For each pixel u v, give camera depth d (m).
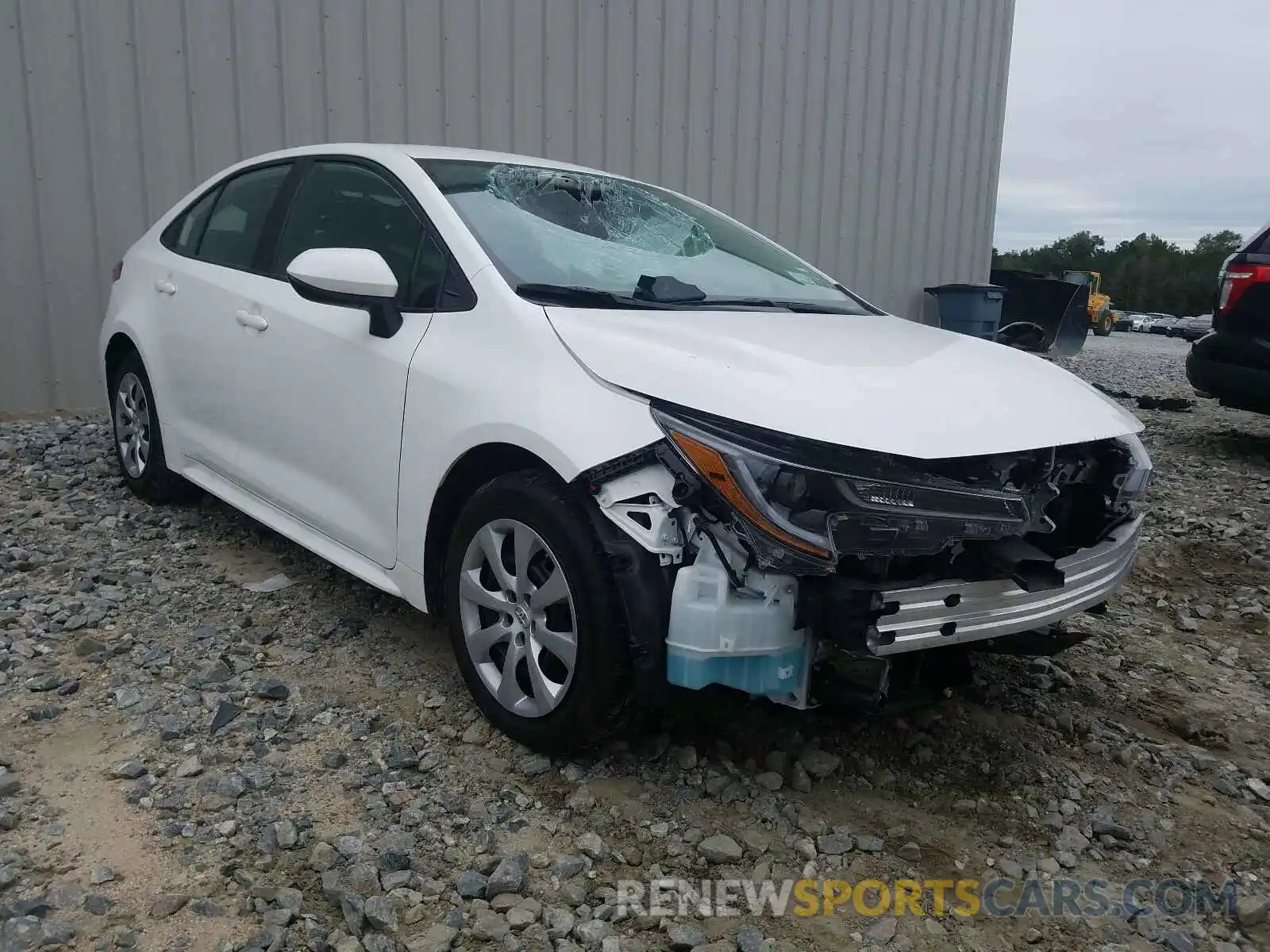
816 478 2.27
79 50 6.22
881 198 10.05
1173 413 9.71
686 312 2.99
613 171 8.26
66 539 4.19
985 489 2.44
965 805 2.72
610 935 2.11
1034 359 3.30
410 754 2.70
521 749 2.76
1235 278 6.95
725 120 8.78
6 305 6.26
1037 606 2.63
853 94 9.57
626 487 2.39
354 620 3.56
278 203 3.86
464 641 2.85
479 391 2.72
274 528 3.63
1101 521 3.05
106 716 2.82
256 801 2.47
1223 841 2.67
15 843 2.26
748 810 2.59
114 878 2.17
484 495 2.72
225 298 3.86
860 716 3.10
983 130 10.72
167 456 4.36
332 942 2.02
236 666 3.15
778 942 2.14
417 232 3.19
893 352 2.91
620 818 2.51
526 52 7.64
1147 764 3.03
